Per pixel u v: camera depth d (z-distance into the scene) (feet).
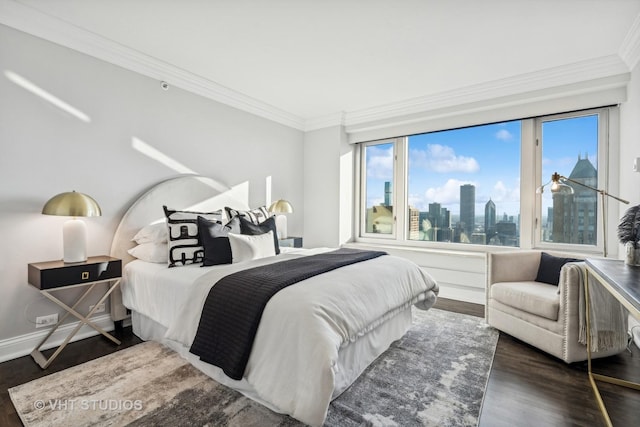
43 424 5.16
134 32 8.36
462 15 7.42
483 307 11.54
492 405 5.74
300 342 5.05
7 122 7.37
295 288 5.96
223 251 8.80
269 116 14.20
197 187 11.11
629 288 4.54
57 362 7.24
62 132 8.21
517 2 6.94
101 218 8.96
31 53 7.68
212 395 5.94
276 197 14.73
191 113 11.20
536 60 9.67
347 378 6.09
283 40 8.66
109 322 9.18
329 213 15.40
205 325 6.10
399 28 8.00
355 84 11.64
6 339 7.43
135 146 9.68
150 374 6.69
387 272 7.89
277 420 5.27
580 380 6.59
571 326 7.02
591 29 7.95
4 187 7.35
